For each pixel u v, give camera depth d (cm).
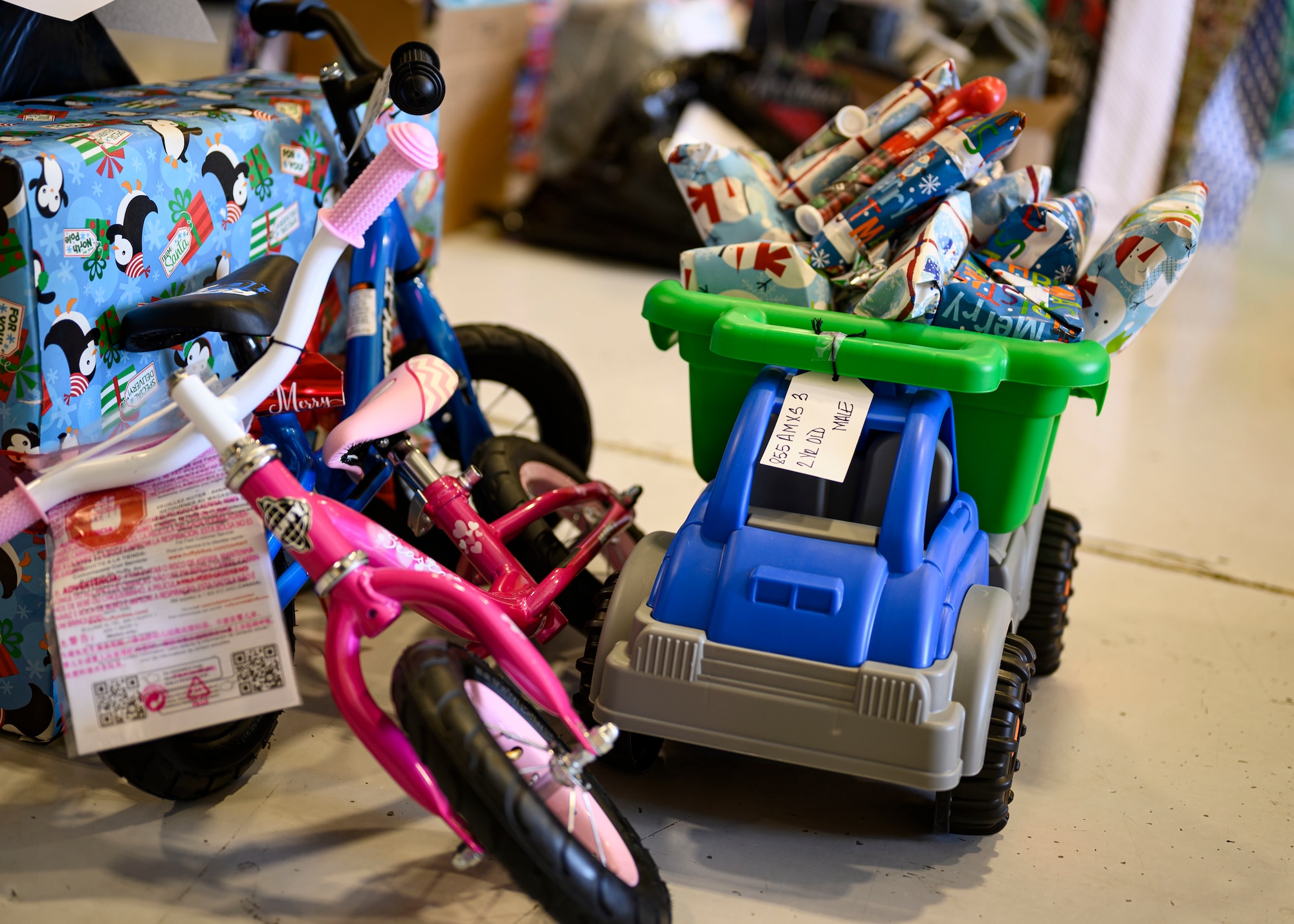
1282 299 374
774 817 133
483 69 366
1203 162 418
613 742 108
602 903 100
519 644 108
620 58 391
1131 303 140
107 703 108
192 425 113
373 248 153
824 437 124
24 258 112
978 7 382
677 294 139
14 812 123
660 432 247
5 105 142
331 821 126
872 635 118
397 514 168
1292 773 150
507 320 307
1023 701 128
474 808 98
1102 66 389
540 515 150
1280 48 412
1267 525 225
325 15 162
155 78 461
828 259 144
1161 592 196
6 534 112
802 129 356
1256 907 125
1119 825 137
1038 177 148
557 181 370
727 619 119
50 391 117
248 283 129
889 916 119
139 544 111
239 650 111
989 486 138
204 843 121
